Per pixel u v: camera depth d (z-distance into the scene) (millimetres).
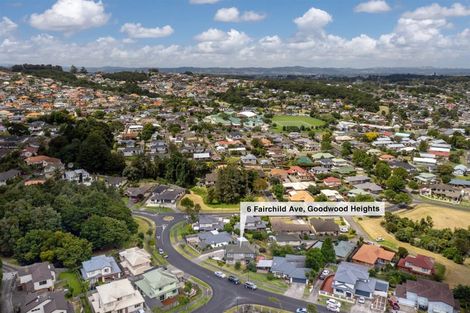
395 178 122000
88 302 61281
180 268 74188
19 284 64812
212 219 94250
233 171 114125
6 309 57969
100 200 88875
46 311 56281
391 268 74312
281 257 76750
